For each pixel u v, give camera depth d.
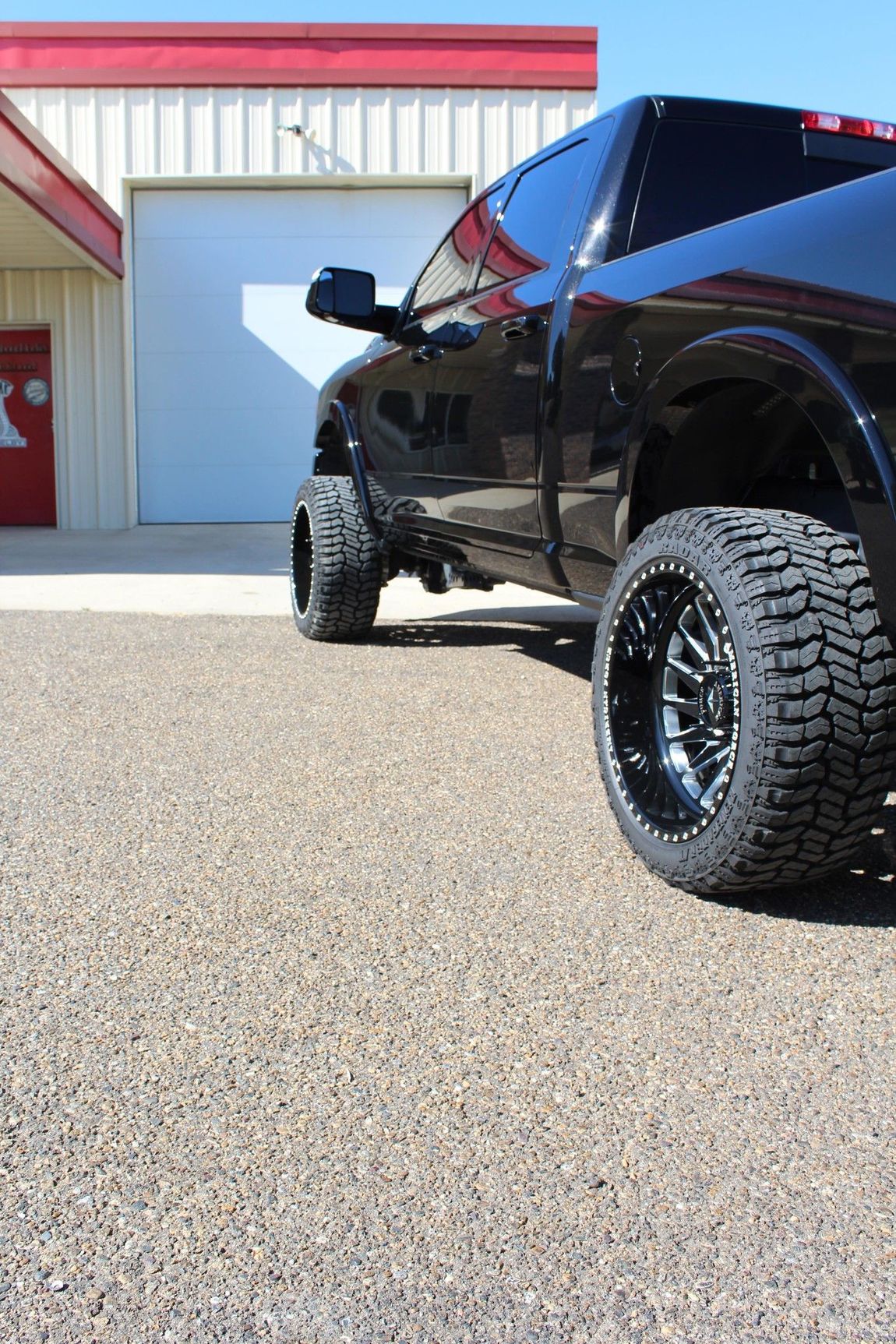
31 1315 1.23
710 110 3.06
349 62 12.11
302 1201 1.40
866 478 1.85
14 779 3.05
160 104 12.18
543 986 1.92
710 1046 1.74
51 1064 1.70
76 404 12.55
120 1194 1.42
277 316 12.69
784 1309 1.23
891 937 2.09
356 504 4.94
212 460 12.84
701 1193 1.41
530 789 2.97
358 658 4.78
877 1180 1.44
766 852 2.05
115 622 5.70
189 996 1.89
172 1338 1.20
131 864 2.46
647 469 2.53
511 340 3.24
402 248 12.64
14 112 8.84
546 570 3.25
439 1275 1.28
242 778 3.06
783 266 2.08
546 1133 1.53
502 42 12.14
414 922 2.17
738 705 2.03
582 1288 1.26
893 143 3.27
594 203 3.00
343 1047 1.74
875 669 1.97
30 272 12.38
